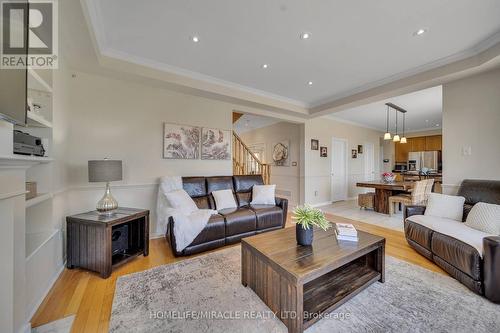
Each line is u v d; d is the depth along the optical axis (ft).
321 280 5.90
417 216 8.92
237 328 4.61
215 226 8.84
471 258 5.77
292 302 4.41
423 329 4.53
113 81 9.45
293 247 5.78
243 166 17.47
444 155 9.93
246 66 9.66
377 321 4.78
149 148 10.36
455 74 8.83
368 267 6.63
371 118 19.90
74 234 7.11
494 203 7.69
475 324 4.64
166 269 7.20
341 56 8.75
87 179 8.89
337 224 7.22
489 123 8.65
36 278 5.22
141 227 8.35
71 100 8.55
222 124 12.68
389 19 6.52
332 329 4.55
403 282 6.34
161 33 7.22
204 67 9.78
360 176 23.17
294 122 17.37
